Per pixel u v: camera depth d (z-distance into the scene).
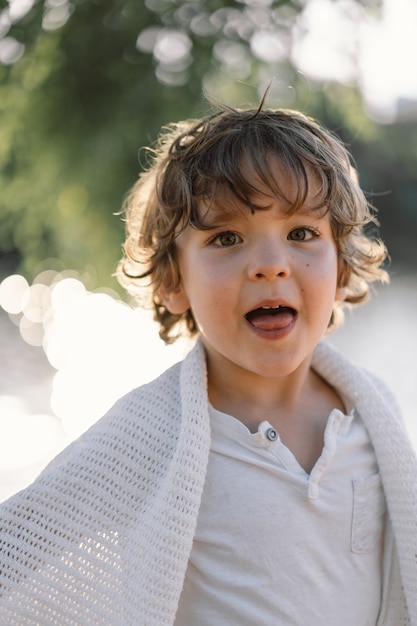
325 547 1.45
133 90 4.02
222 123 1.55
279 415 1.53
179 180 1.52
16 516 1.45
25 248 4.96
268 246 1.41
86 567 1.42
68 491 1.46
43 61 4.09
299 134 1.52
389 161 16.67
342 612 1.45
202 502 1.44
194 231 1.48
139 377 6.27
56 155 4.17
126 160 4.06
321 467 1.47
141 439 1.48
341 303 1.93
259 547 1.41
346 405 1.62
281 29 4.31
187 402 1.46
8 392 6.24
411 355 7.89
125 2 4.07
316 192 1.47
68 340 7.96
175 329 1.83
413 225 19.80
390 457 1.54
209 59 4.14
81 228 4.42
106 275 4.29
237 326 1.42
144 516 1.42
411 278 14.19
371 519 1.51
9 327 8.86
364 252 1.81
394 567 1.54
